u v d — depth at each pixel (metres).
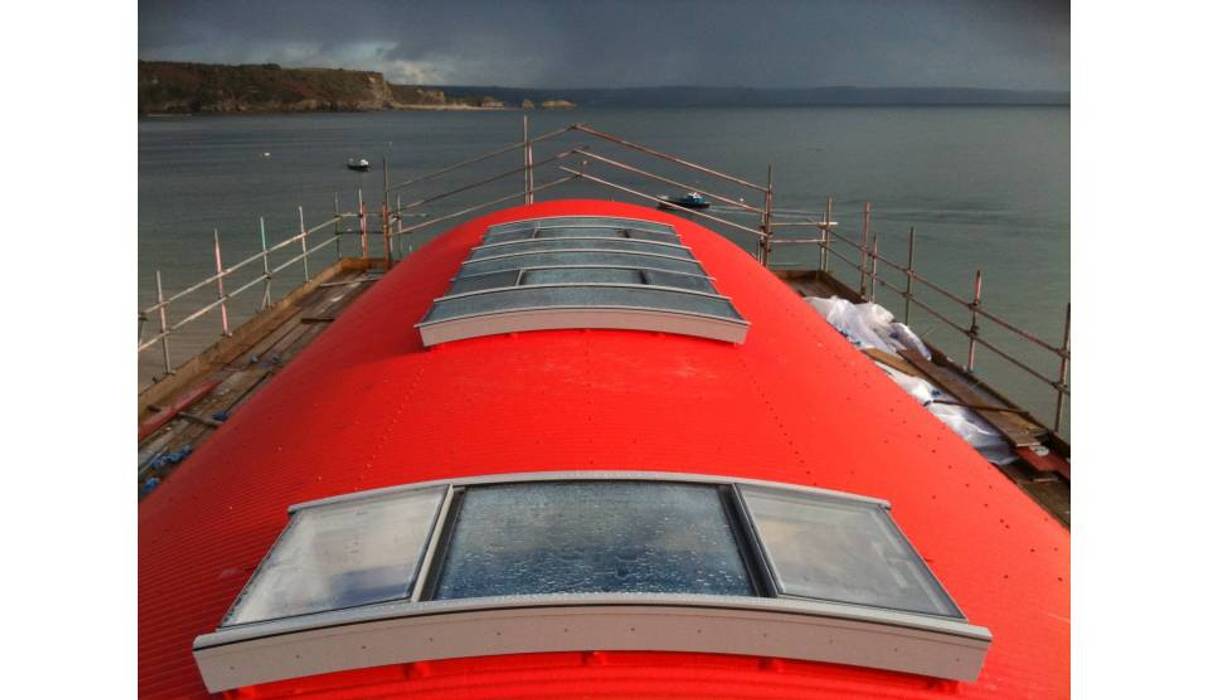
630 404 7.79
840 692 4.36
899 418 9.40
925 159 164.50
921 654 4.37
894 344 18.58
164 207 92.75
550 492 5.27
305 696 4.34
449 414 7.72
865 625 4.28
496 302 9.75
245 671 4.26
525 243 12.99
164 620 5.77
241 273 59.00
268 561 4.80
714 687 4.30
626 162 167.25
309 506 5.38
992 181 121.31
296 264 61.03
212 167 148.88
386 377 8.91
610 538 4.77
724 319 9.45
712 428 7.52
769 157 173.00
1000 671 5.03
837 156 175.25
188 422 14.13
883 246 69.12
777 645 4.33
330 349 11.16
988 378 38.34
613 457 6.87
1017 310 49.28
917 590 4.58
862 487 7.07
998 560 6.58
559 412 7.61
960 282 56.00
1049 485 12.51
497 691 4.26
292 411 8.98
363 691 4.32
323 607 4.30
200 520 7.20
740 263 15.27
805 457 7.33
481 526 4.93
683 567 4.52
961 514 7.22
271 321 19.77
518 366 8.66
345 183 119.44
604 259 11.93
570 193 111.31
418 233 74.44
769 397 8.43
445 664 4.41
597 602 4.21
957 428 13.74
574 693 4.24
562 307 9.36
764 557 4.59
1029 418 14.24
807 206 94.50
